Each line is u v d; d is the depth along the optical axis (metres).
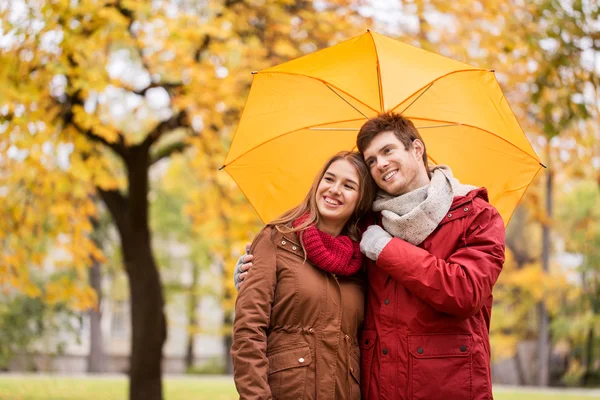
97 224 22.50
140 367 9.62
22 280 9.08
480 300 3.13
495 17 7.64
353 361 3.35
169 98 8.84
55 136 7.85
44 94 7.58
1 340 20.03
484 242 3.26
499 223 3.34
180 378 19.39
